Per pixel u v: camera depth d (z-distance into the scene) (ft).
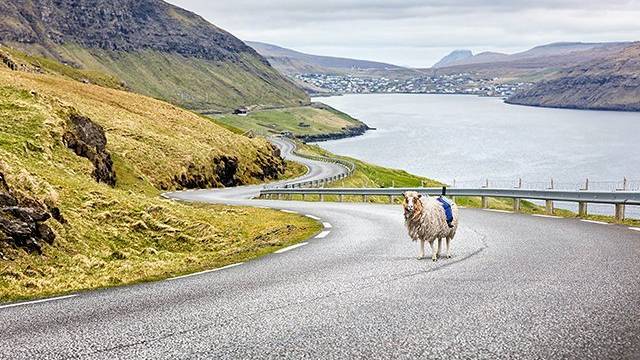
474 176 482.69
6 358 22.50
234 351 22.82
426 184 292.61
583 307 28.91
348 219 89.71
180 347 23.44
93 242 64.49
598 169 530.68
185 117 305.73
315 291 33.86
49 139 111.86
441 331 25.07
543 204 305.12
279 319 27.53
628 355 21.88
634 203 74.79
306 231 75.15
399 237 63.52
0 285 42.86
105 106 250.16
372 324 26.30
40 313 30.42
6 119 114.01
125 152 196.85
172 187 199.93
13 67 367.04
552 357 21.75
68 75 620.08
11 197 56.39
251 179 270.67
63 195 75.46
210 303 31.45
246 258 52.75
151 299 33.27
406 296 31.94
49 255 54.70
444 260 45.21
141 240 72.08
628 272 38.14
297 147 538.88
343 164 357.20
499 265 41.88
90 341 24.52
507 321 26.50
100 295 35.27
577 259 43.75
